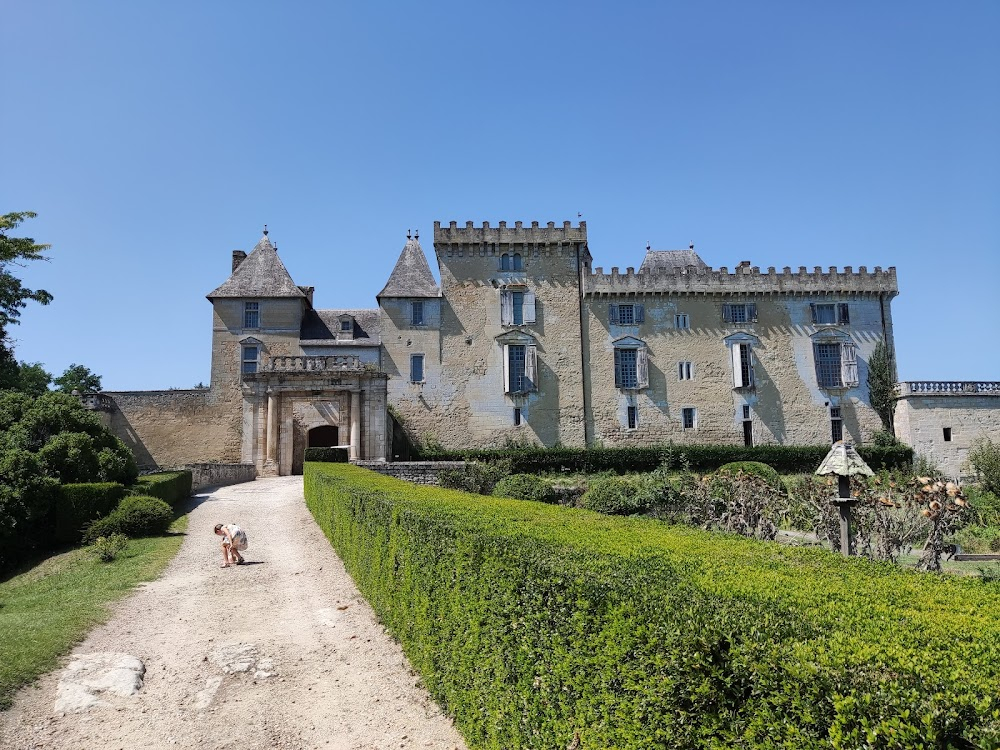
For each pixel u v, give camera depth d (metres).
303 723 8.17
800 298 51.53
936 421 48.53
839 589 5.22
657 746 4.21
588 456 45.91
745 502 20.38
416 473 33.56
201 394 46.94
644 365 49.78
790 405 50.25
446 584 8.19
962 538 21.23
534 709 5.83
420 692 8.77
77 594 14.10
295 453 47.16
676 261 55.66
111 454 24.14
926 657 3.61
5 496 20.22
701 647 4.04
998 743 2.84
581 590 5.32
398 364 48.38
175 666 9.91
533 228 50.59
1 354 33.03
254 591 14.23
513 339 49.34
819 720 3.37
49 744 7.54
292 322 47.97
